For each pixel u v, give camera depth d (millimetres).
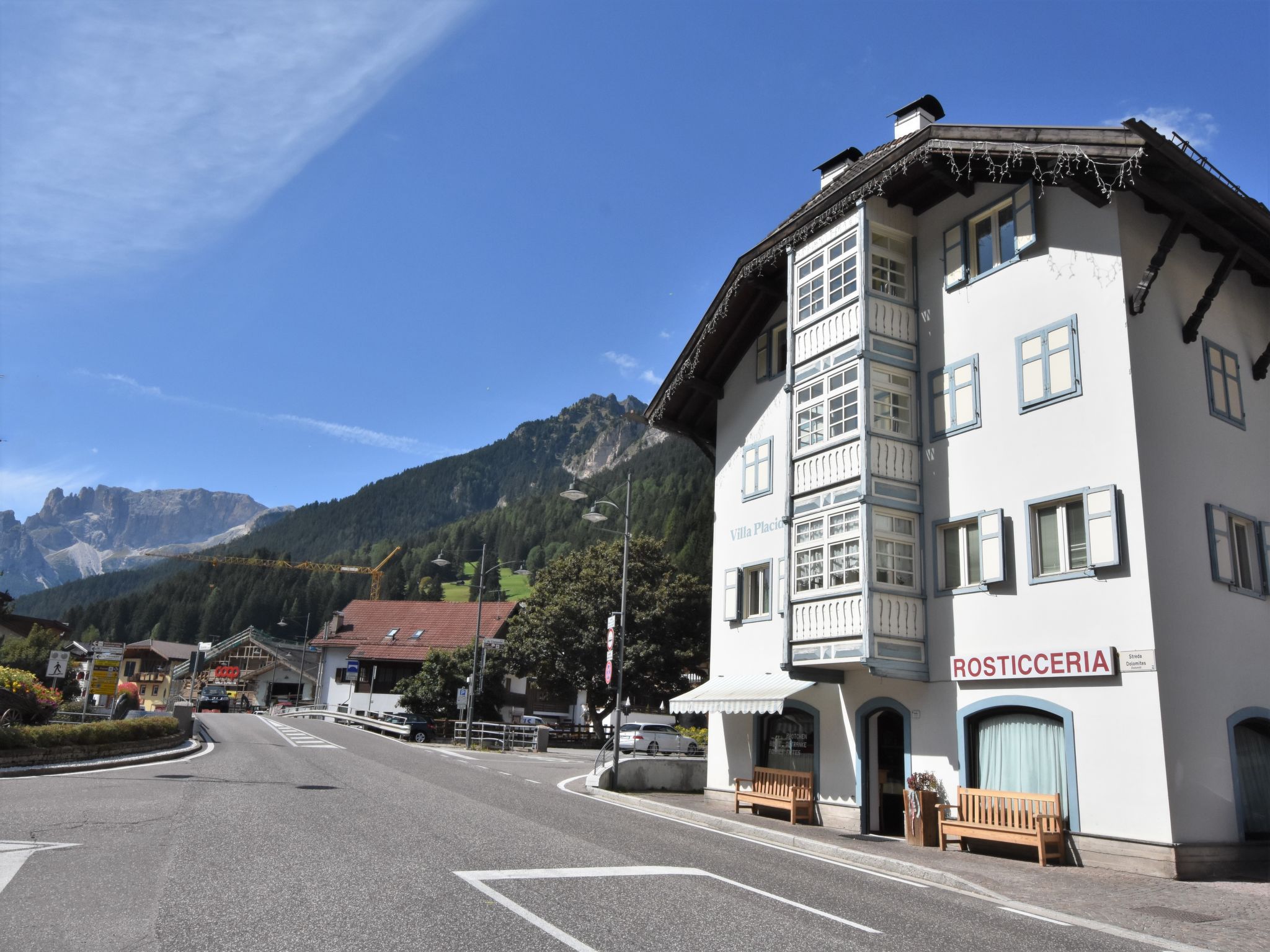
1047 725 14891
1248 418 16953
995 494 16422
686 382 24531
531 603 52281
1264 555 16125
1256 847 13898
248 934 6750
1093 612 14430
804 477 19062
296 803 14789
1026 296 16672
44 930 6578
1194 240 16859
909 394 18312
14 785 14961
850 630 17016
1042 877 12477
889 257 18844
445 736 48875
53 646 62312
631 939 7273
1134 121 13555
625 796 21172
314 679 90062
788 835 15547
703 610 49438
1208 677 14227
